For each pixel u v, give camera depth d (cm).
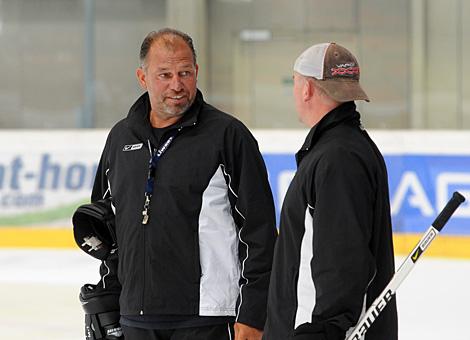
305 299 612
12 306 1653
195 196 749
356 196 590
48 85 2875
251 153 755
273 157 2170
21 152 2305
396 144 2098
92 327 813
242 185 750
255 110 2811
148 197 752
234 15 2802
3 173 2314
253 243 749
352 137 616
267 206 757
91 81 2850
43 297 1731
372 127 2719
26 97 2889
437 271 1898
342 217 588
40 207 2295
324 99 632
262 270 746
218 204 754
